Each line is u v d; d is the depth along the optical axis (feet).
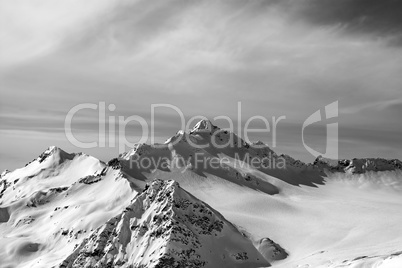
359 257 641.40
